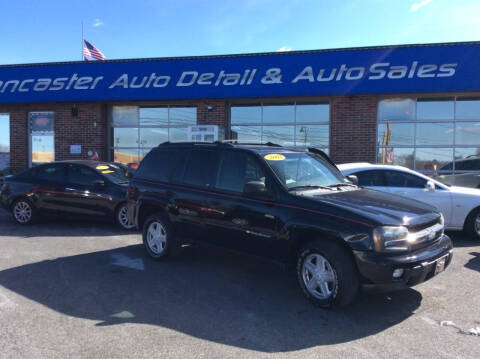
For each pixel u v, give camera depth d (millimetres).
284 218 4574
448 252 4492
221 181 5387
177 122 13938
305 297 4492
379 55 11602
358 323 4020
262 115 13328
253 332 3799
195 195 5562
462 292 4887
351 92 11867
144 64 13156
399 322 4051
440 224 4672
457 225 7762
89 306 4379
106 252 6656
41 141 14656
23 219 9016
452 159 12172
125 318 4074
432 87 11352
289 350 3459
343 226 4125
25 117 14656
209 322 4008
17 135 14734
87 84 13578
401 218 4203
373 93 11789
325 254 4207
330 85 11969
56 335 3686
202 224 5465
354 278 4117
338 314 4234
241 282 5234
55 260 6156
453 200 7727
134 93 13289
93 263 6008
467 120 12047
